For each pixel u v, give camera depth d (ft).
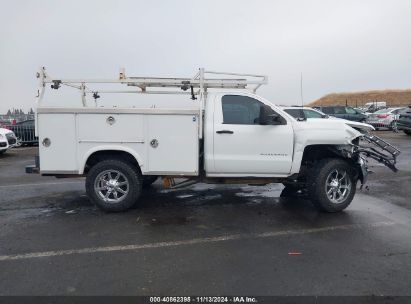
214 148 20.72
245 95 21.03
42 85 21.33
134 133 20.34
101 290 12.10
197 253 15.15
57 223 19.19
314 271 13.44
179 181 22.54
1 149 49.37
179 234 17.47
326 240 16.63
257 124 20.89
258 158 20.83
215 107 20.89
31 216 20.53
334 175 21.11
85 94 24.79
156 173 20.63
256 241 16.52
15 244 16.20
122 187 21.06
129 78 22.11
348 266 13.87
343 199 21.18
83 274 13.25
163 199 24.23
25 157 49.24
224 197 24.80
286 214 20.79
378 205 22.66
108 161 20.65
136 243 16.30
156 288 12.22
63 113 20.15
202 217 20.22
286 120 20.99
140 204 22.93
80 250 15.49
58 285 12.44
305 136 20.79
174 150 20.49
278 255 14.93
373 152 22.08
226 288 12.21
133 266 13.91
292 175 21.30
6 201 24.02
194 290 12.09
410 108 73.26
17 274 13.28
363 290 12.06
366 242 16.37
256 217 20.22
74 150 20.40
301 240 16.63
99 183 20.85
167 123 20.34
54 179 32.35
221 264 14.06
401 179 30.89
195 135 20.43
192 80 22.53
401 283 12.52
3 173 35.81
